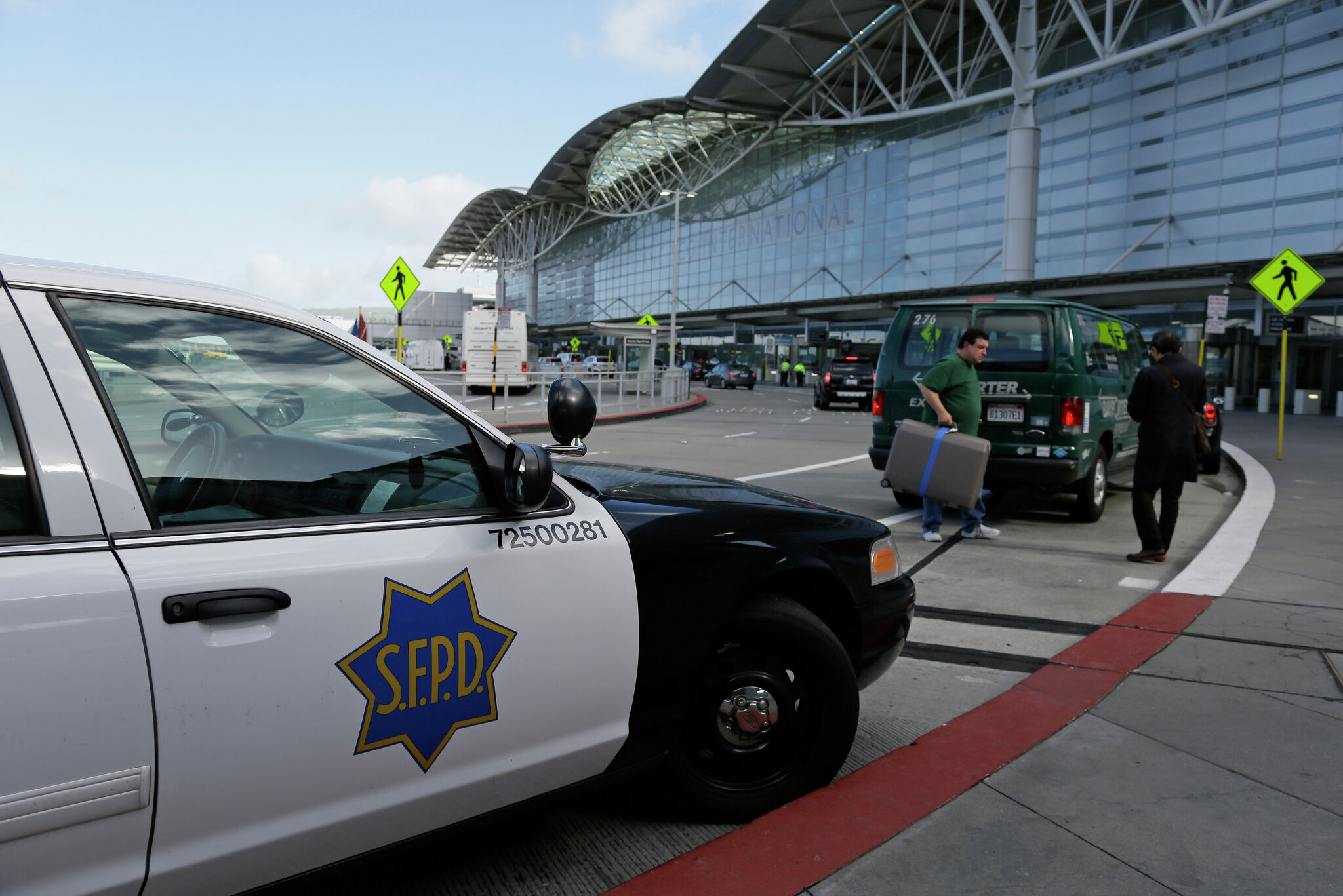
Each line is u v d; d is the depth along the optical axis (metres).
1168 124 34.28
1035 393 7.96
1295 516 8.27
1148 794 2.97
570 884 2.50
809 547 2.90
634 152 71.06
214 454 1.88
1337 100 29.09
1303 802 2.93
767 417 26.30
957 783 3.02
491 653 2.14
